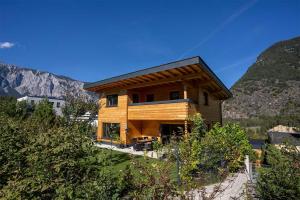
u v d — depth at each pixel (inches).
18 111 636.1
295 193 175.6
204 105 658.8
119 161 428.1
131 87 671.8
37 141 159.5
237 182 283.4
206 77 547.5
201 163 252.7
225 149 289.0
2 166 158.9
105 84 685.9
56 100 1931.6
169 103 556.1
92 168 162.2
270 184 189.0
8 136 181.5
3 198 131.7
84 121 389.7
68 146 153.6
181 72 515.8
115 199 145.3
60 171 149.6
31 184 139.7
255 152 405.4
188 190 155.4
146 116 613.9
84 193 143.3
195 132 315.6
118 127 702.5
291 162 181.8
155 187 137.1
